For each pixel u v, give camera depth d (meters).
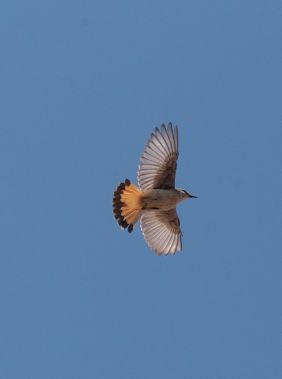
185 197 16.77
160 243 17.88
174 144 16.83
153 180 16.84
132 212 16.38
